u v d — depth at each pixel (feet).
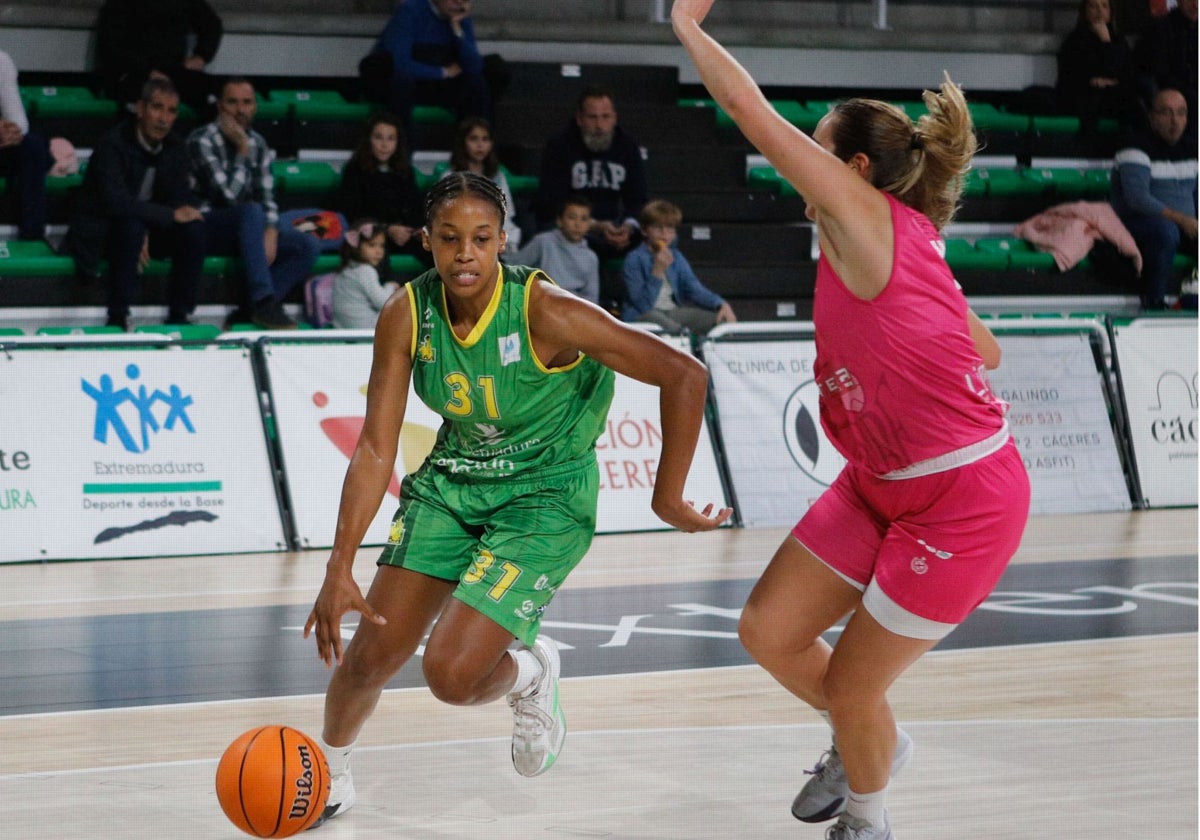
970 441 12.09
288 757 12.62
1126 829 14.19
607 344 13.50
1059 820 14.48
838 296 11.97
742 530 36.96
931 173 12.35
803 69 54.08
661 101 51.19
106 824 14.34
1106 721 18.70
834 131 12.30
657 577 30.17
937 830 14.17
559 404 14.12
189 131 42.22
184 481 33.12
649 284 40.19
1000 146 53.06
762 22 54.29
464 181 13.05
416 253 40.81
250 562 32.17
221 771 12.60
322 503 34.12
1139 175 48.91
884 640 12.30
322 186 43.65
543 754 14.71
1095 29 53.62
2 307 38.06
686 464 13.75
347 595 12.79
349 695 14.11
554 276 39.42
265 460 33.88
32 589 28.76
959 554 12.05
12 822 14.42
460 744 17.72
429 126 46.24
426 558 14.28
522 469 14.29
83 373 32.68
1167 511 41.37
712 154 48.42
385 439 13.43
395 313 13.61
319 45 48.75
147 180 38.11
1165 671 21.77
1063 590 29.04
